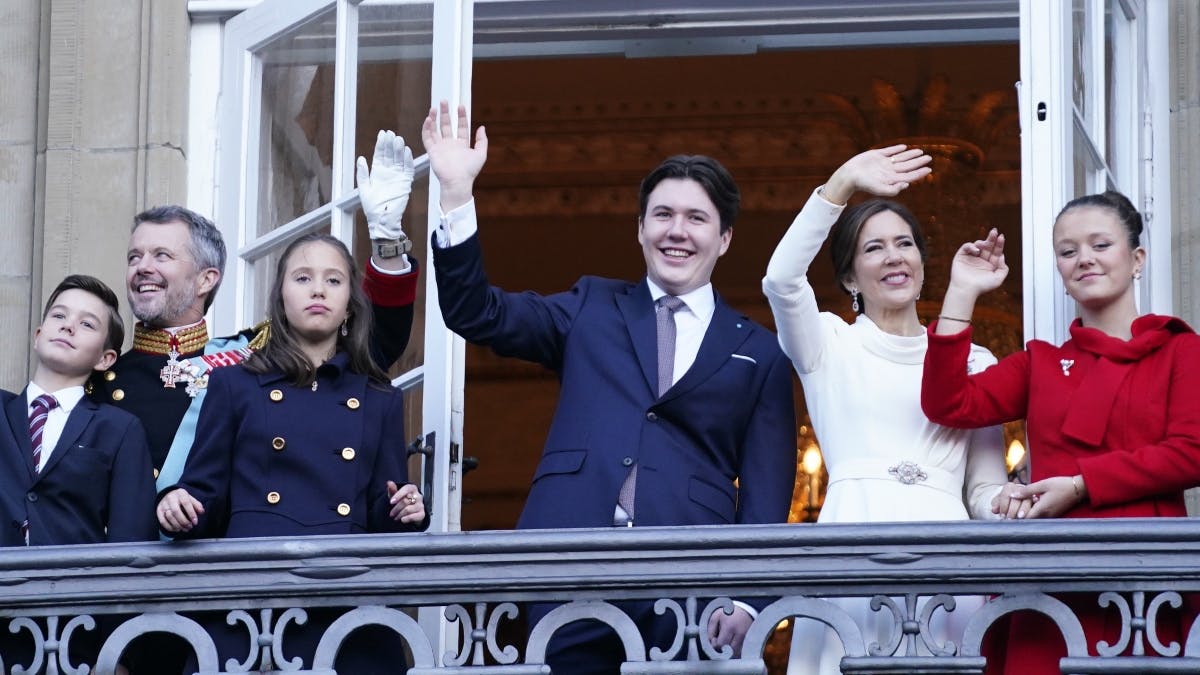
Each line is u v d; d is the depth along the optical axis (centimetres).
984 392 1845
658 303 1953
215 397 1830
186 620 1716
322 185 2266
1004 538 1667
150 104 2450
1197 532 1653
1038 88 1973
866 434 1880
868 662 1652
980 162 3641
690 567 1686
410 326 1958
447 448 2017
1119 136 2264
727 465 1891
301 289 1862
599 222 3909
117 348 1961
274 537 1728
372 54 2239
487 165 3803
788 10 2502
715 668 1659
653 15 2517
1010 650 1750
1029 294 1942
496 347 1917
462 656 1684
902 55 3500
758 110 3641
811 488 3509
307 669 1712
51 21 2488
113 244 2414
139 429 1869
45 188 2436
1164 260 2300
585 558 1694
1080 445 1789
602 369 1911
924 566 1670
